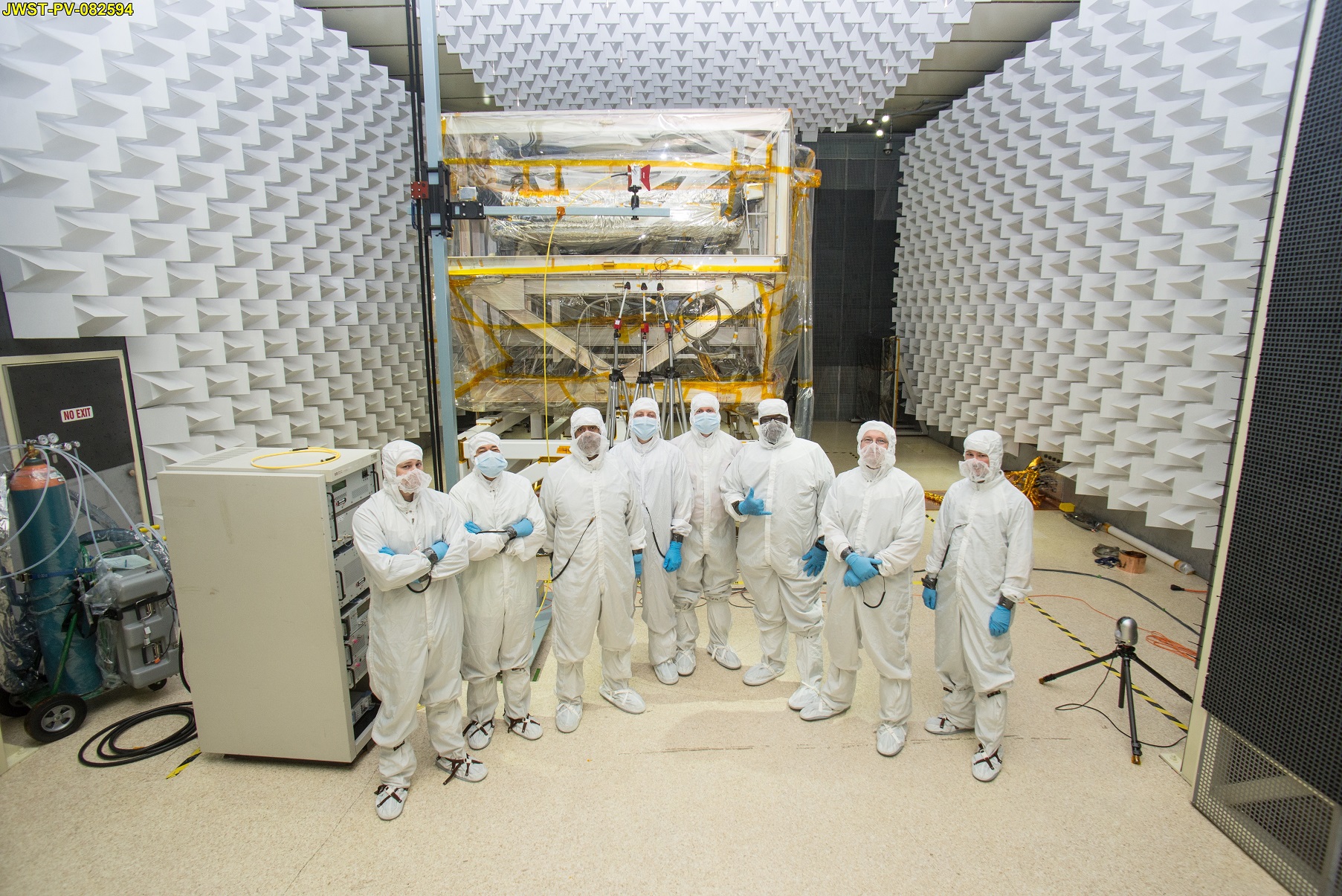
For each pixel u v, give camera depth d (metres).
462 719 2.88
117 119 3.30
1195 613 3.80
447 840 2.21
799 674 3.14
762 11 4.54
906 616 2.57
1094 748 2.66
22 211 3.02
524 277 3.88
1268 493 2.04
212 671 2.50
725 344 4.03
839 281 8.82
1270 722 2.02
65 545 2.82
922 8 4.51
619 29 4.69
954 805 2.35
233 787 2.47
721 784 2.47
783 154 3.80
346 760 2.51
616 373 3.74
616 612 2.78
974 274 6.33
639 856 2.13
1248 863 2.09
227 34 4.07
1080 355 4.66
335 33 4.91
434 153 3.64
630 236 3.85
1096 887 2.01
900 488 2.52
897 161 8.48
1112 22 4.12
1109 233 4.38
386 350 6.07
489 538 2.44
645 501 2.95
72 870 2.10
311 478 2.31
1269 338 2.05
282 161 4.63
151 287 3.59
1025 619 3.75
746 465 2.94
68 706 2.79
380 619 2.25
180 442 3.89
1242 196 3.41
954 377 6.84
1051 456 5.77
